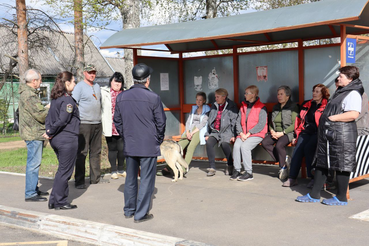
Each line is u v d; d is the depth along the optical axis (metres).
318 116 6.01
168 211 5.07
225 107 7.27
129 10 12.52
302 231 4.14
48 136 5.17
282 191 5.93
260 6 16.69
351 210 4.84
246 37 7.43
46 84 27.47
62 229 4.69
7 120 21.89
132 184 4.80
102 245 4.34
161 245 3.97
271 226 4.34
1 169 9.58
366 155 5.59
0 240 4.52
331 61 6.88
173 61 8.57
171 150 6.90
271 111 7.54
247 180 6.77
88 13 12.98
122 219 4.79
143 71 4.59
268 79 7.66
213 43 8.17
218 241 3.95
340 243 3.76
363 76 5.96
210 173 7.27
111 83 7.13
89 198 5.91
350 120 4.81
